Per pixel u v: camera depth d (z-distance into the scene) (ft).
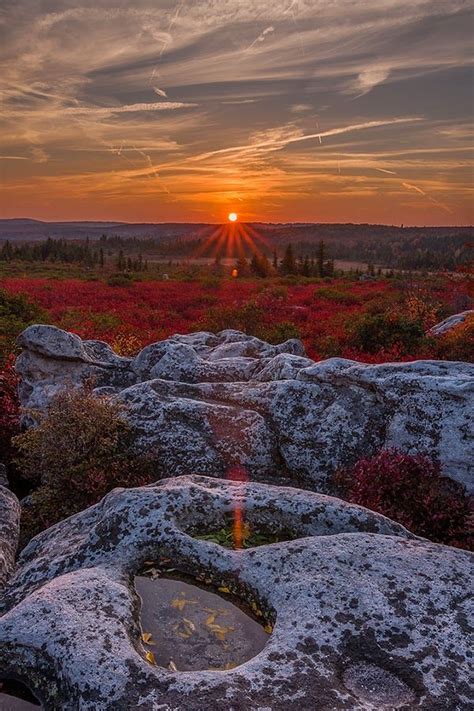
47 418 27.63
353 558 14.66
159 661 12.14
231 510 17.69
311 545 15.25
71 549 16.56
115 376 37.24
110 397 29.73
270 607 13.52
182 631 13.06
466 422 23.20
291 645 11.82
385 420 25.55
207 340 48.60
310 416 26.84
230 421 27.78
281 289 113.19
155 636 12.85
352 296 107.24
